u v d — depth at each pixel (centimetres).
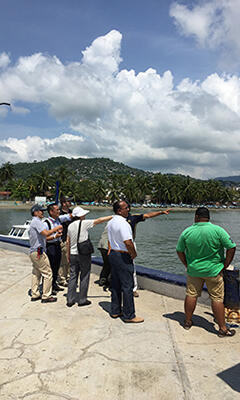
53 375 293
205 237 373
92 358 325
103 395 263
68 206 628
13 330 397
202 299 494
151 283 580
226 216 8425
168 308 486
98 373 296
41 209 510
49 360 320
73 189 12044
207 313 464
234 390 271
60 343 360
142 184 12275
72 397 260
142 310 476
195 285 395
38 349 345
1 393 265
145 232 3888
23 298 533
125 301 420
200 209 392
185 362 317
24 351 340
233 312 402
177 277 546
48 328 403
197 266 379
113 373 296
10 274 703
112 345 355
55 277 572
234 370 303
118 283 438
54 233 558
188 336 381
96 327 407
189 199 13475
